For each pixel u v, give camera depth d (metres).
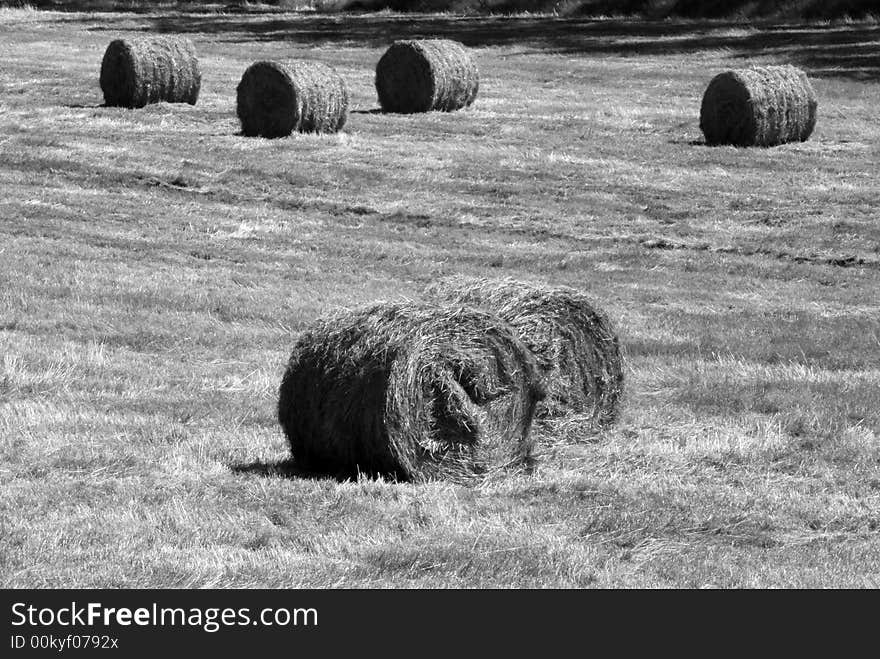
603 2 122.62
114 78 71.88
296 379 21.59
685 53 97.38
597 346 23.75
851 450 23.00
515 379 21.61
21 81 81.88
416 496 20.09
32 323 32.75
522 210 50.06
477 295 23.28
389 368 20.69
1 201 49.03
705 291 39.16
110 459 21.83
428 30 114.00
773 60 91.62
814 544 18.17
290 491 20.25
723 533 18.61
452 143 62.22
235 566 16.83
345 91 64.25
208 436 23.72
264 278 39.28
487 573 16.83
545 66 93.38
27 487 20.27
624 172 56.16
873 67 86.38
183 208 49.62
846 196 51.78
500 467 21.64
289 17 126.19
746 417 25.30
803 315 36.12
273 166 55.78
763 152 60.56
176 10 134.38
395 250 43.88
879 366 30.33
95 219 47.06
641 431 24.41
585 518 19.11
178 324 33.28
